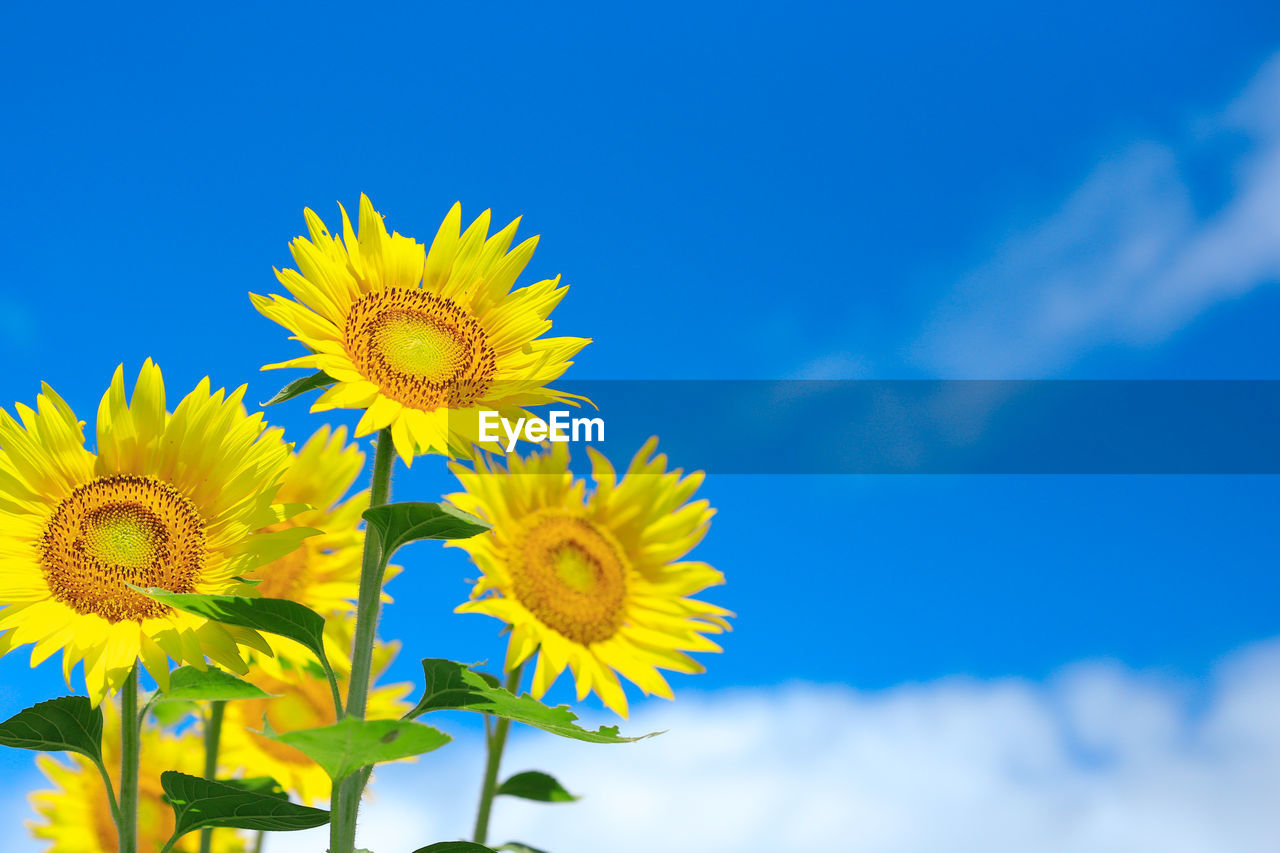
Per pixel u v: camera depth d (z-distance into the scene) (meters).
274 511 2.35
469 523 2.11
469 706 2.23
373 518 2.14
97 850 3.21
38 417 2.26
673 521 3.63
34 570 2.17
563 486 3.57
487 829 3.00
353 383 2.21
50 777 3.28
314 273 2.30
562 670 3.10
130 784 2.30
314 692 3.43
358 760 1.88
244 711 3.47
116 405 2.32
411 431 2.21
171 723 3.42
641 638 3.41
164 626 2.16
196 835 3.25
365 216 2.48
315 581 3.27
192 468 2.35
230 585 2.26
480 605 3.05
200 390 2.38
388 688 3.59
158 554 2.24
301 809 2.26
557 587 3.30
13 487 2.21
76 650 2.06
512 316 2.56
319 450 3.35
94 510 2.25
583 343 2.54
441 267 2.54
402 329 2.38
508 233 2.62
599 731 2.22
